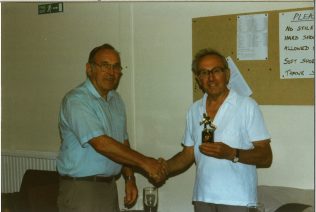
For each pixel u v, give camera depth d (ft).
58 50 11.71
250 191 7.19
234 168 7.11
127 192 8.62
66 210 7.94
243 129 7.18
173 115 10.04
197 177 7.53
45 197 8.94
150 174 8.04
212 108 7.50
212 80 7.28
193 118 7.72
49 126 12.09
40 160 12.02
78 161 7.82
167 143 10.16
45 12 11.80
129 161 7.93
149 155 10.39
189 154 8.11
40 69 12.07
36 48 12.08
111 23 10.73
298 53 8.61
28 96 12.37
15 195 9.04
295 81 8.67
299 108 8.68
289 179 8.82
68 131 7.99
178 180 10.02
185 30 9.78
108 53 8.05
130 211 8.96
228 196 7.10
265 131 7.22
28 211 8.82
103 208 7.94
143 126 10.43
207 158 7.29
